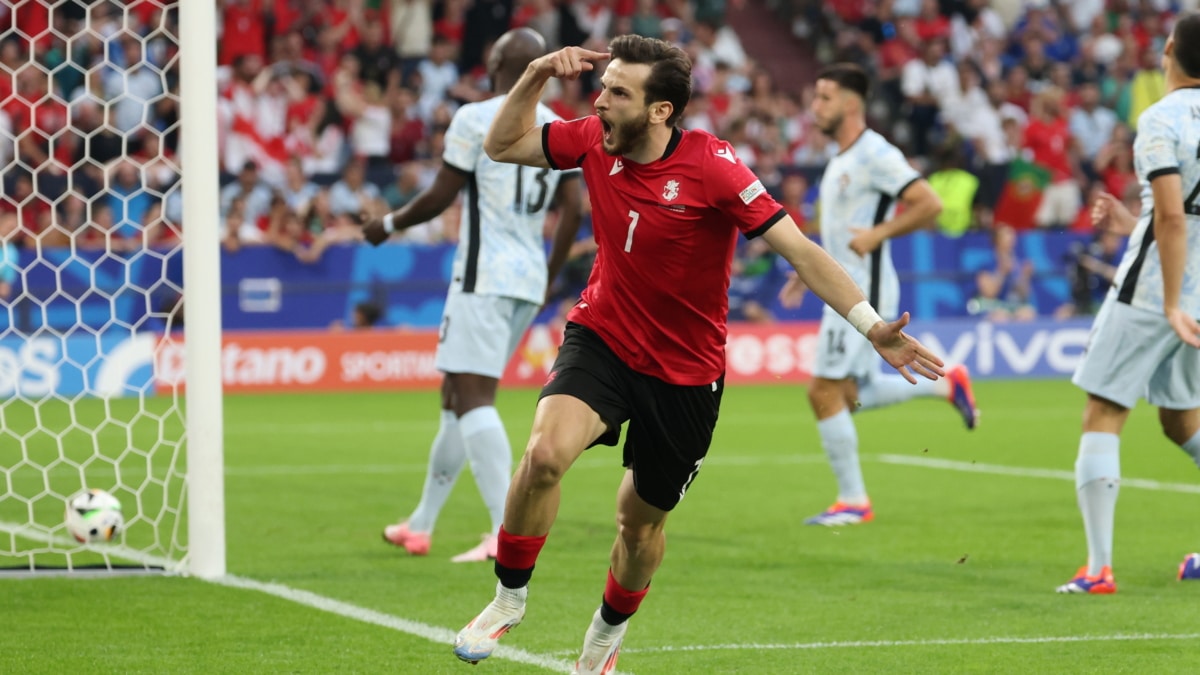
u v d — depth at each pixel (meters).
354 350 37.50
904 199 17.34
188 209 13.00
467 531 16.81
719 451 25.47
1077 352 42.94
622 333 9.17
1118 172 49.03
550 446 8.77
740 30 54.84
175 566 13.81
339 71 43.25
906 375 8.56
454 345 14.58
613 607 9.50
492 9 47.56
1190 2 57.38
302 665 10.21
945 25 53.28
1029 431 28.78
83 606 12.18
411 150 43.62
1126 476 22.08
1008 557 15.14
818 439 27.44
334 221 38.91
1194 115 12.61
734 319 41.59
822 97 17.77
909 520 17.78
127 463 22.59
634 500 9.30
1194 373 13.35
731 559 15.00
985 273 42.38
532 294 14.77
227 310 37.34
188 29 12.90
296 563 14.55
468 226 14.60
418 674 10.00
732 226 9.05
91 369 34.09
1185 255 12.39
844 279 8.68
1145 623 11.84
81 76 38.59
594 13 49.25
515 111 9.38
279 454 24.45
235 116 41.09
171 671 10.02
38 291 34.75
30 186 35.66
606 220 9.12
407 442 26.30
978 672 10.19
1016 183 46.62
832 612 12.33
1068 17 55.47
